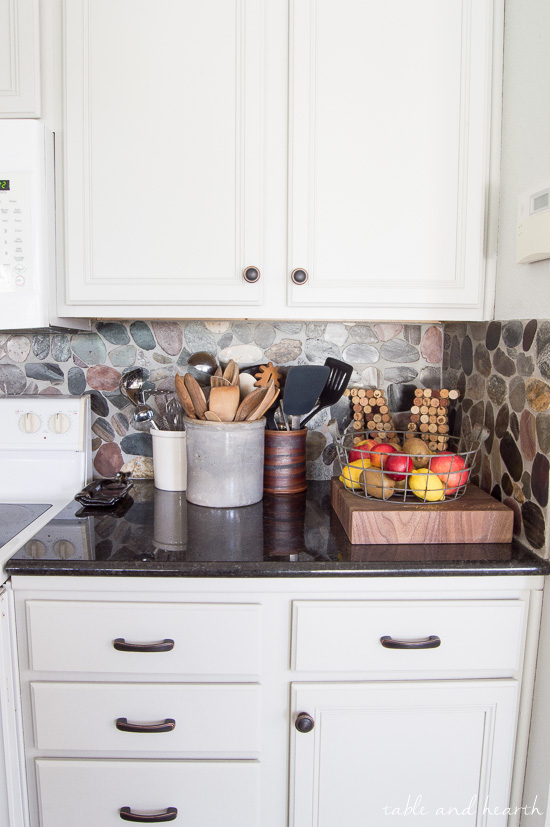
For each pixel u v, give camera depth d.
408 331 1.46
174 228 1.12
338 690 0.97
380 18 1.09
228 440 1.22
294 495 1.37
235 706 0.98
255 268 1.11
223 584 0.95
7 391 1.46
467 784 1.02
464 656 0.98
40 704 0.97
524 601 0.98
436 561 0.96
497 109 1.12
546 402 0.96
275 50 1.10
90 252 1.13
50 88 1.11
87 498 1.26
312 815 1.01
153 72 1.10
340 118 1.10
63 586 0.95
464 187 1.12
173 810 0.99
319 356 1.46
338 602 0.96
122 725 0.96
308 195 1.11
